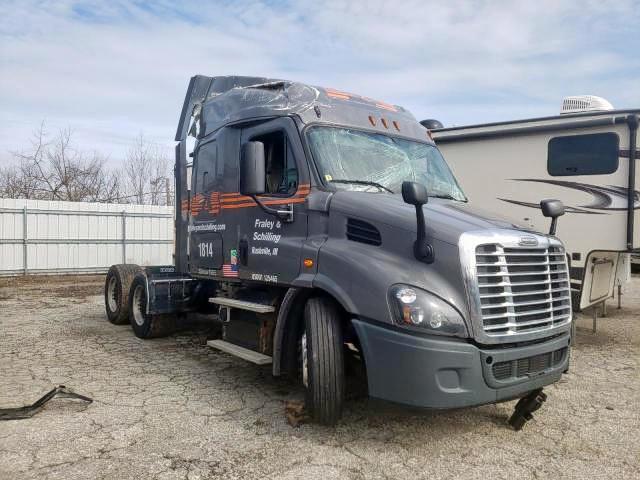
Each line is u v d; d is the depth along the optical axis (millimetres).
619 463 4145
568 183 8500
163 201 30062
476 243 4059
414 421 4902
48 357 7129
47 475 3812
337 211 4789
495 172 9211
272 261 5297
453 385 3938
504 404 5395
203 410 5137
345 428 4707
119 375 6293
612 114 8039
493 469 4012
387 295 4098
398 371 4016
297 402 4953
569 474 3955
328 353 4504
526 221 8875
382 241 4445
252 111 5812
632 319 10523
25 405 5223
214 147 6438
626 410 5309
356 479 3818
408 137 5996
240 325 5836
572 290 8438
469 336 3980
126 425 4742
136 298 8531
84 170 28281
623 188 8031
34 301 12602
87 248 19719
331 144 5285
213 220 6387
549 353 4391
